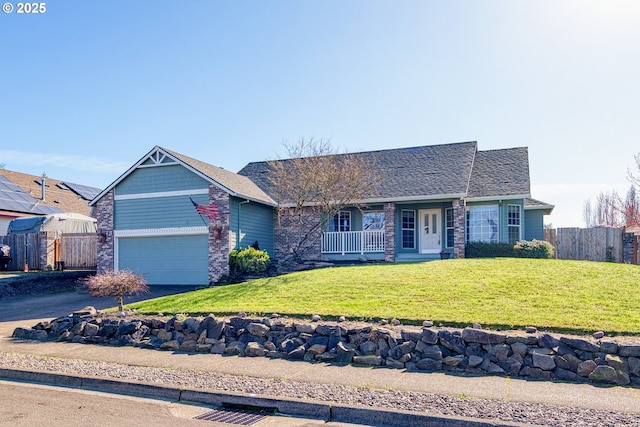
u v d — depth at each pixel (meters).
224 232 19.61
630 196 36.12
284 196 23.22
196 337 10.35
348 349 9.05
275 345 9.70
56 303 16.70
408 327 9.48
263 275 19.70
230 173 23.56
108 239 21.27
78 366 8.91
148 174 20.97
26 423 6.28
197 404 7.24
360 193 21.55
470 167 22.47
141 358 9.55
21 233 24.95
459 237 20.66
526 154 24.70
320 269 17.31
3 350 10.29
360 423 6.45
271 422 6.48
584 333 8.66
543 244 20.33
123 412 6.81
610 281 12.49
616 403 6.66
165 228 20.55
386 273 14.73
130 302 16.28
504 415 6.18
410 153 25.27
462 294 11.59
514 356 8.24
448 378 7.95
